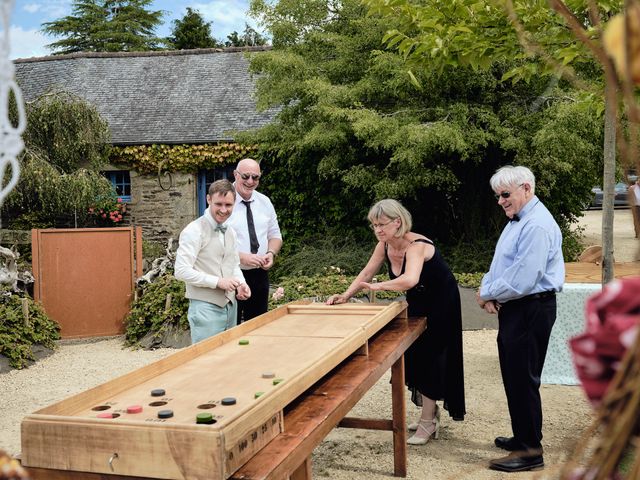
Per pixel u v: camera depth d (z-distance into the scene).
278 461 2.18
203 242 4.70
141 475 2.05
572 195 13.38
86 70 18.16
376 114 11.37
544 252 4.02
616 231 18.53
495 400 5.88
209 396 2.63
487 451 4.66
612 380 0.83
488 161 12.77
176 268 4.64
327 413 2.69
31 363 7.56
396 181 11.95
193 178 15.17
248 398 2.58
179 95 16.81
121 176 15.78
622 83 0.86
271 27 12.97
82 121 13.44
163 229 15.27
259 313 5.70
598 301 0.85
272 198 14.22
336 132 11.75
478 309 8.96
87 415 2.38
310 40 12.95
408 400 5.99
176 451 2.01
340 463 4.54
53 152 13.48
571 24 0.91
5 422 5.52
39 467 2.15
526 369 4.15
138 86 17.34
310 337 3.78
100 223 15.10
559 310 6.25
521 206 4.16
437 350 4.68
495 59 4.57
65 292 8.83
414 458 4.57
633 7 0.80
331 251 12.19
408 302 4.80
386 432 5.17
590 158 11.72
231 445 2.02
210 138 15.02
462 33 4.34
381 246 4.91
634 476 0.82
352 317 4.41
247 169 5.64
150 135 15.38
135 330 8.52
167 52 18.39
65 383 6.77
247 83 16.86
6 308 7.90
